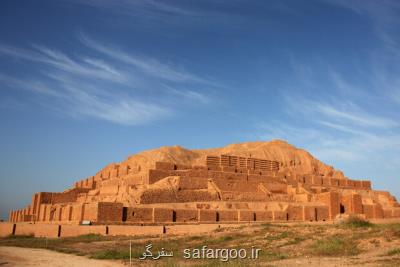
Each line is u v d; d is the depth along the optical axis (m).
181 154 92.75
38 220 67.06
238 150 103.12
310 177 83.19
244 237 34.38
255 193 68.19
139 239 38.81
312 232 32.81
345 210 67.25
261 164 79.44
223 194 63.97
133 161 87.06
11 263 25.77
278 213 59.78
